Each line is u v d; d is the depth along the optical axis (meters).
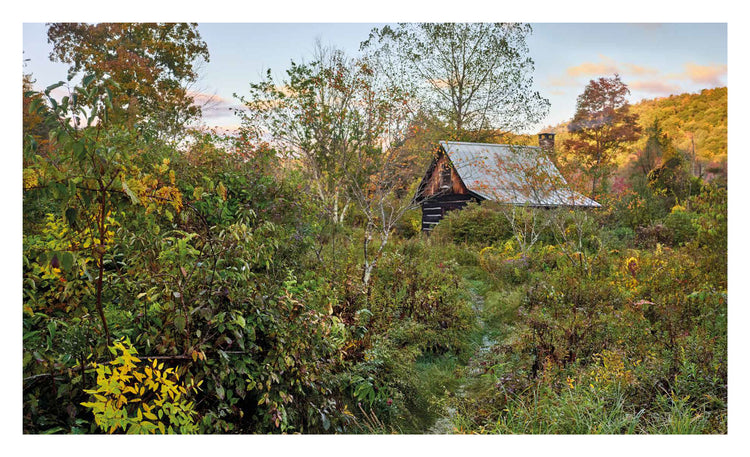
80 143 2.62
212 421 3.22
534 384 4.51
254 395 3.57
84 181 2.75
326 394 4.06
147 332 3.14
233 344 3.38
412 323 5.91
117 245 3.46
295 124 11.02
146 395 3.03
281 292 3.84
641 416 3.92
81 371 2.84
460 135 20.92
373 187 7.84
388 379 4.73
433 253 11.23
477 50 21.30
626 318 5.61
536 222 12.62
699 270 6.73
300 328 3.74
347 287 5.73
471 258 11.66
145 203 2.94
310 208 7.86
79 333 2.94
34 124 4.44
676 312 5.54
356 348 4.77
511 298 7.70
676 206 14.76
